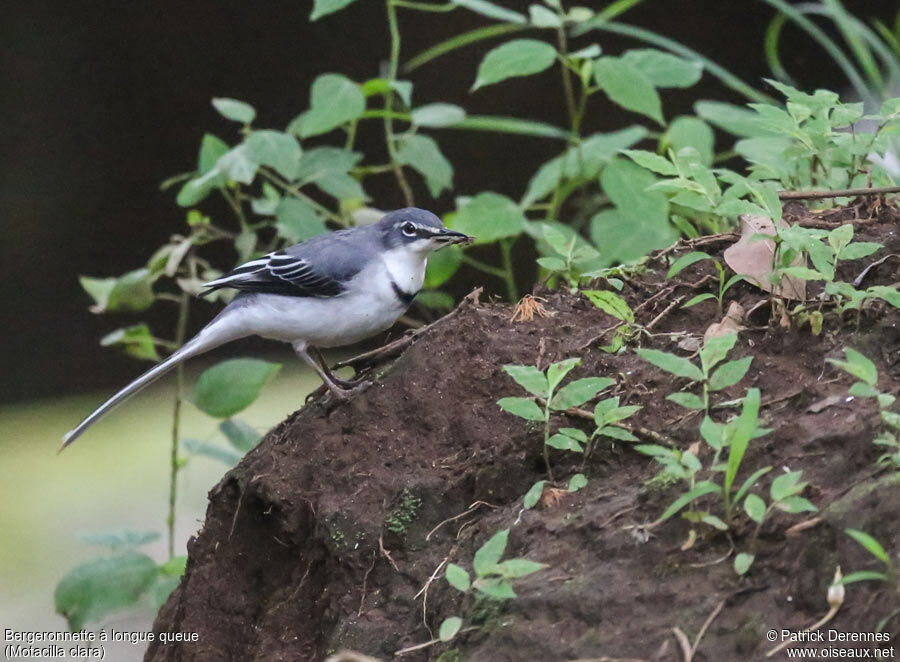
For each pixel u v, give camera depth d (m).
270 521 8.28
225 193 12.45
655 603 6.07
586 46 22.36
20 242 21.97
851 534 5.47
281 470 8.18
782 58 22.83
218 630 8.24
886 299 7.03
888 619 5.45
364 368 9.05
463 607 6.64
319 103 11.64
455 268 12.52
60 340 22.41
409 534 7.41
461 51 22.03
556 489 7.09
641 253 11.15
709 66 12.55
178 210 22.30
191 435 20.52
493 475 7.39
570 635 6.12
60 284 22.33
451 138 22.17
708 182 7.58
